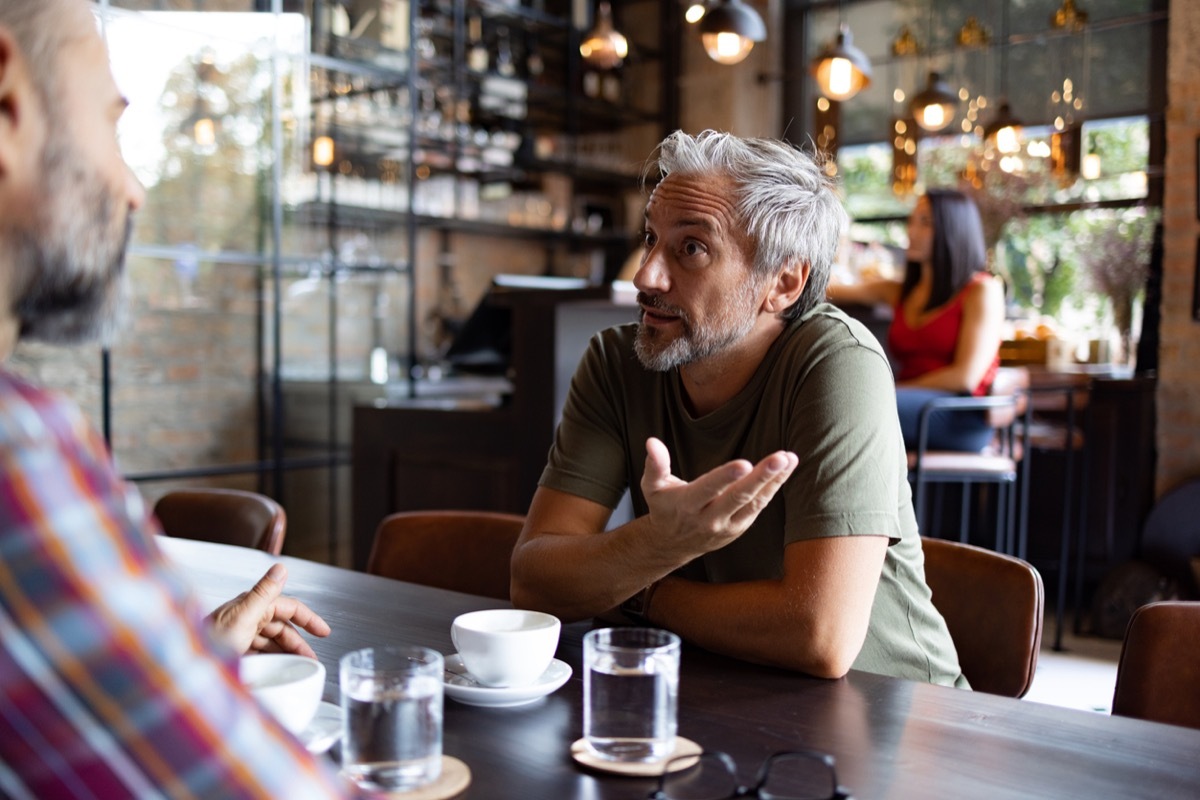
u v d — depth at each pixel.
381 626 1.25
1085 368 4.53
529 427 3.14
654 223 1.38
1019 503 4.49
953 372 3.28
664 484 1.10
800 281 1.38
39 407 0.45
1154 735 0.91
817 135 5.48
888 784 0.79
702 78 6.07
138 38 3.73
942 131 5.31
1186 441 4.14
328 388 4.63
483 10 5.35
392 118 4.90
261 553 1.70
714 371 1.42
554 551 1.29
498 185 5.71
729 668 1.12
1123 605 3.88
